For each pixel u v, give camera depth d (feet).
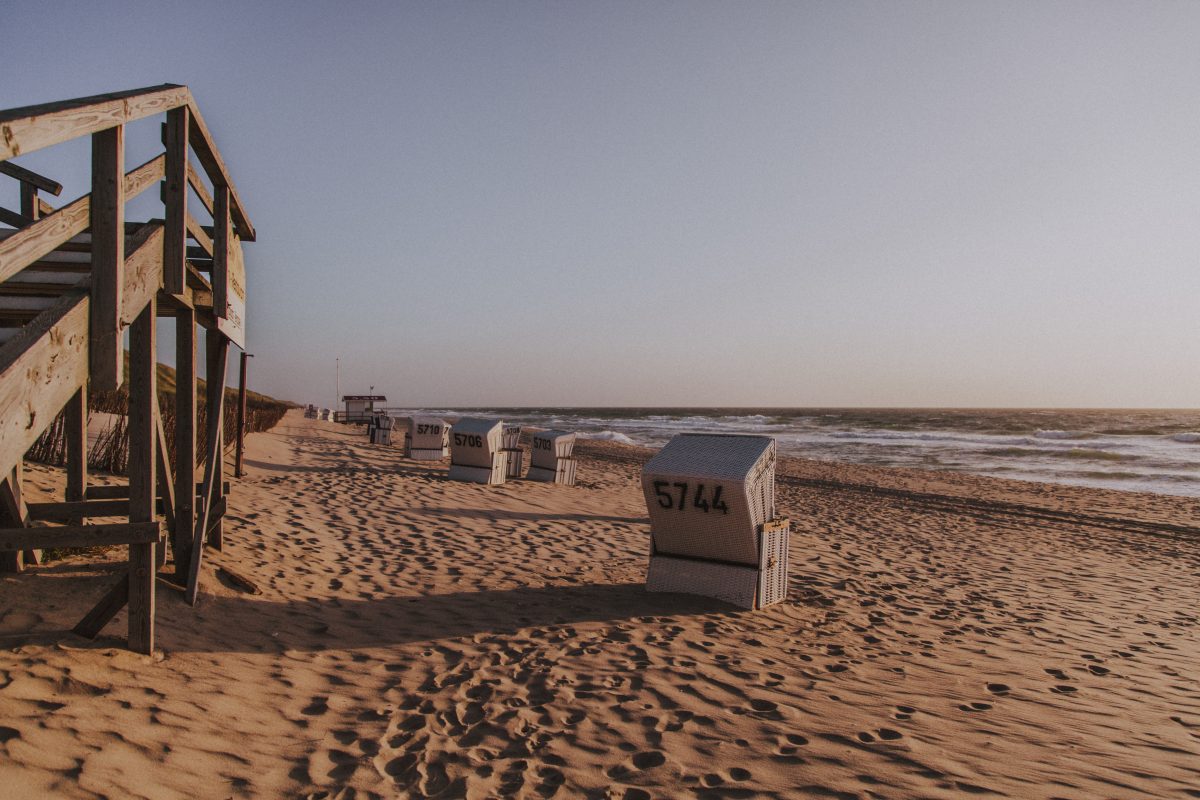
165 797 9.35
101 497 19.34
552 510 39.73
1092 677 17.01
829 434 187.21
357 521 32.07
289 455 60.13
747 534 20.79
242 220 20.21
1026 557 34.73
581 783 10.64
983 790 10.50
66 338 9.30
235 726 11.80
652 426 247.09
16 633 12.85
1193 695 16.10
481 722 12.79
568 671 15.47
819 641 18.52
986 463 102.78
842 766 11.21
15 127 7.41
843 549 33.06
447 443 64.59
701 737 12.28
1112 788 10.75
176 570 18.13
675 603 21.21
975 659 17.88
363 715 12.98
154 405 13.46
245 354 42.32
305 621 18.13
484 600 21.35
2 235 12.10
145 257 12.25
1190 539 42.32
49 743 9.80
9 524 15.80
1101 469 93.91
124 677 12.38
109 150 10.28
